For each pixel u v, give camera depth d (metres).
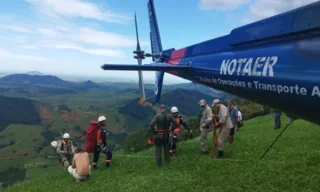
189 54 7.11
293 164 7.23
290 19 3.30
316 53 2.88
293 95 3.14
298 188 5.71
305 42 3.09
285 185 5.93
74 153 9.26
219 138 9.00
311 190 5.50
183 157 9.52
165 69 6.85
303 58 3.03
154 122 8.77
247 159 8.40
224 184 6.50
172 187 6.76
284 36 3.44
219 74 4.94
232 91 4.67
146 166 9.15
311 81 2.84
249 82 3.98
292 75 3.11
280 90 3.34
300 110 3.16
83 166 8.42
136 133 32.56
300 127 14.14
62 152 9.94
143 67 6.83
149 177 7.77
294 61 3.14
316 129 12.66
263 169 7.17
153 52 14.42
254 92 3.94
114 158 11.16
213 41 5.64
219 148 9.00
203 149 9.84
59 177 9.55
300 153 8.25
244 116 30.47
